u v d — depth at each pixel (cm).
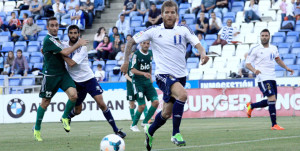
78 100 2283
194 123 3284
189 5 5684
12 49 5559
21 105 4222
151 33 1609
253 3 5266
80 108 2339
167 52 1609
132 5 5825
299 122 3078
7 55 5491
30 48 5562
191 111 4019
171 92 1567
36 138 2183
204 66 4825
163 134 2402
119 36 5200
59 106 4175
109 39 5266
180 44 1611
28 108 4212
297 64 4628
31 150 1750
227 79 4069
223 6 5453
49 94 2136
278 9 5369
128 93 3041
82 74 2217
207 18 5219
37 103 4197
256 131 2412
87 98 4150
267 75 2614
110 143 1444
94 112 4134
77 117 4162
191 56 4950
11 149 1802
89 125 3466
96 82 2236
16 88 4366
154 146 1780
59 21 5916
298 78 3984
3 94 4288
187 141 1953
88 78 2222
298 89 3869
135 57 2747
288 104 3875
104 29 5400
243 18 5309
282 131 2372
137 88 2761
